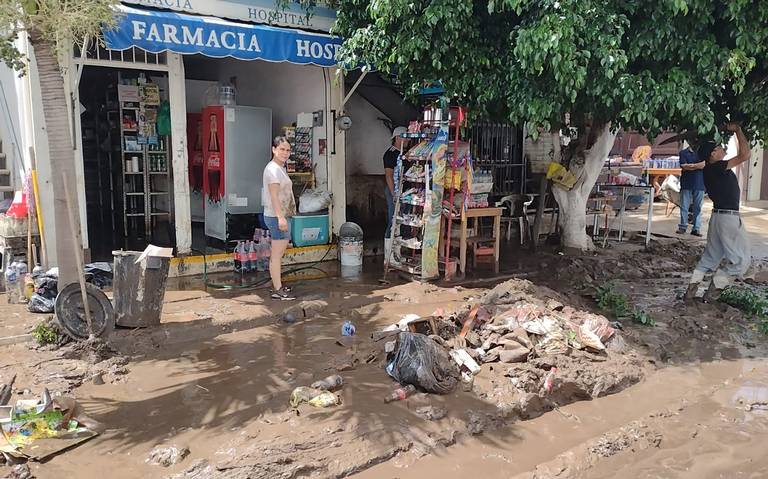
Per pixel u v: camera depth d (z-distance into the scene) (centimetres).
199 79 1298
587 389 493
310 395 448
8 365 497
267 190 701
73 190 533
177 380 488
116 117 1090
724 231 718
